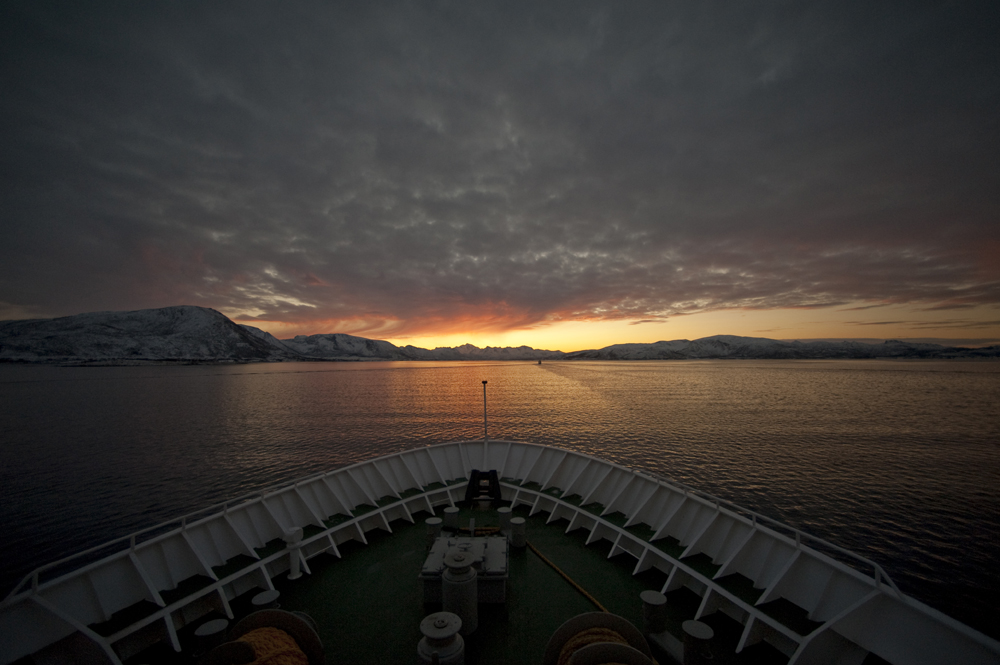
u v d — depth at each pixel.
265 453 50.22
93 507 33.66
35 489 38.19
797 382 165.88
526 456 13.70
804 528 28.81
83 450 53.44
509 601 7.79
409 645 6.77
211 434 62.88
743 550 7.65
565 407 89.94
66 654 5.79
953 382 164.38
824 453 48.53
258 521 9.26
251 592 8.16
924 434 59.81
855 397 109.25
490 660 6.34
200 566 7.68
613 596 7.91
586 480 11.92
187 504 34.06
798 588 6.71
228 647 4.88
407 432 62.72
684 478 39.03
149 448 53.91
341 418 77.75
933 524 29.34
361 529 10.32
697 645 5.38
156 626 6.71
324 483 10.91
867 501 33.53
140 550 7.31
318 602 7.91
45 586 6.04
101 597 6.52
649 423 68.69
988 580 22.56
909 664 5.02
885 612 5.53
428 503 11.70
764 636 6.50
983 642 4.63
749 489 36.16
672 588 7.95
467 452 14.07
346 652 6.62
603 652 4.56
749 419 72.81
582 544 9.99
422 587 8.38
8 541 28.08
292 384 174.00
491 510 11.91
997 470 42.09
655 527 9.57
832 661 5.69
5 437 62.41
